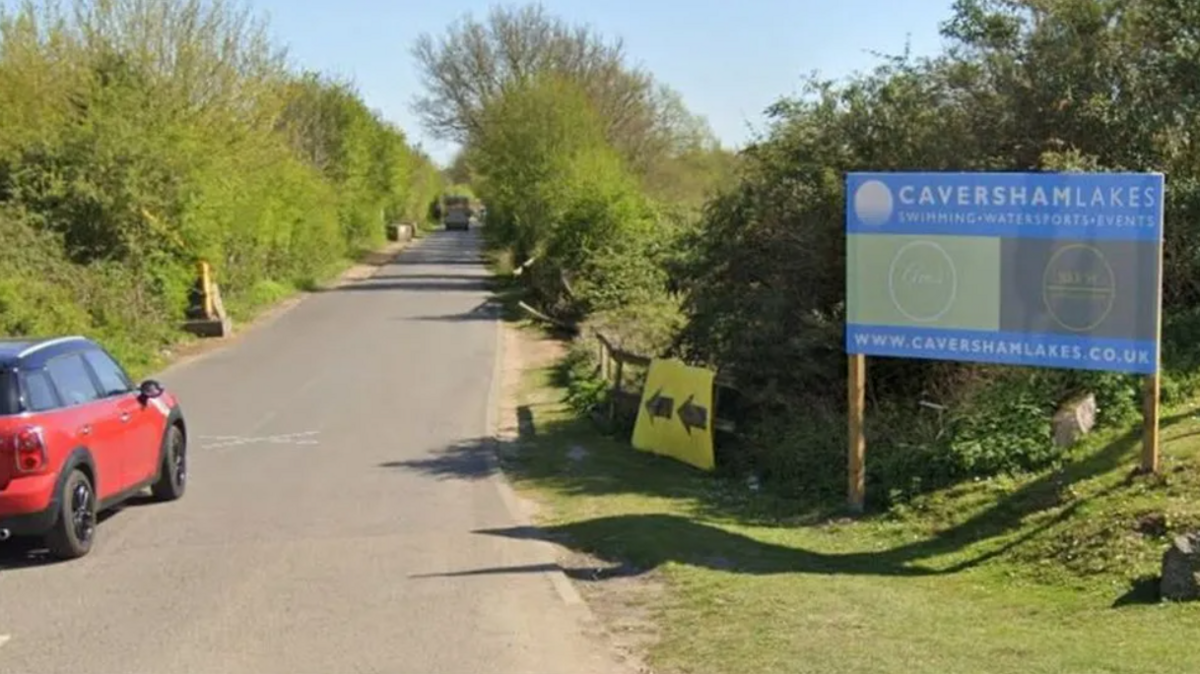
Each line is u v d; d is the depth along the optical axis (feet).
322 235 160.76
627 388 56.54
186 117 114.42
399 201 287.89
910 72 50.47
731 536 34.63
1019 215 34.24
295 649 24.34
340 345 90.94
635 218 111.55
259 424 58.03
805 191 49.98
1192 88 45.21
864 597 27.37
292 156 155.33
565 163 146.41
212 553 33.22
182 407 63.31
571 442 53.06
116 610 27.48
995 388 40.09
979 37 49.44
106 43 110.01
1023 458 36.27
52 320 74.79
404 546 33.96
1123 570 27.66
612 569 31.40
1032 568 29.40
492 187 174.40
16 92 96.63
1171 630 23.27
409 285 152.87
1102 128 45.91
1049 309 33.94
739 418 48.55
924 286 35.91
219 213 102.37
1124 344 32.76
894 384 46.85
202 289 97.60
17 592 29.22
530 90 159.74
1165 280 44.45
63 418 32.48
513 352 87.86
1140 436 35.32
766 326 47.93
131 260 90.22
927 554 32.12
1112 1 46.60
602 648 24.30
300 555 32.91
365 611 27.14
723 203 53.67
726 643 24.03
